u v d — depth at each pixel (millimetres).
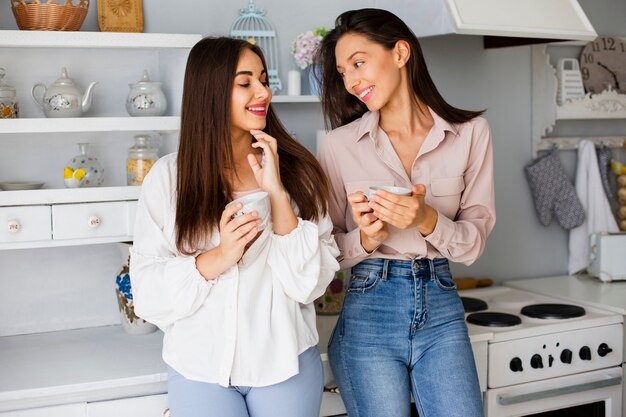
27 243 2105
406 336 1939
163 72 2436
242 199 1667
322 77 2131
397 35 1934
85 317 2506
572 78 3156
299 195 1858
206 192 1732
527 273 3229
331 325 2482
